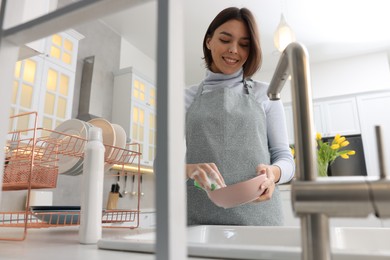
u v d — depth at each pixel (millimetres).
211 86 1278
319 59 4227
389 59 4281
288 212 2711
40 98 2188
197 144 1152
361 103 3986
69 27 360
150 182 3828
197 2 3131
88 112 2973
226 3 3150
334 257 405
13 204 2164
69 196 2713
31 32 368
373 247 746
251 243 821
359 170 3799
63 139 947
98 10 322
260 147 1126
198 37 3721
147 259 467
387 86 3922
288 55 396
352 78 4086
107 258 480
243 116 1144
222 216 1040
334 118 4078
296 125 365
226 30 1189
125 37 3824
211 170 825
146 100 3590
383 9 3217
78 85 3041
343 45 3902
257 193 745
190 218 1069
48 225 832
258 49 1215
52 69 2344
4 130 382
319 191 316
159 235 204
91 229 661
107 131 986
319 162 2316
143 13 3332
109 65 3492
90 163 687
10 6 389
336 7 3195
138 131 3398
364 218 308
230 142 1122
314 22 3445
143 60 4250
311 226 319
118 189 3154
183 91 235
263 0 3105
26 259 474
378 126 318
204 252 473
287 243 782
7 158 826
